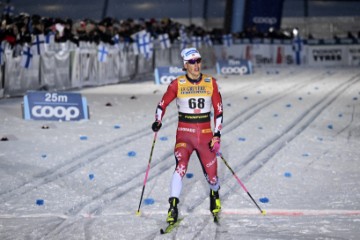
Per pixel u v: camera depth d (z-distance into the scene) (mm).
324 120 30125
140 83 52125
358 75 60219
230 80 55969
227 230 13133
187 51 14039
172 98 14219
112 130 26547
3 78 36094
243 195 16203
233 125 28500
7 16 38031
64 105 29062
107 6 91625
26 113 28938
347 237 12570
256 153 22047
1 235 12867
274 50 79312
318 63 79750
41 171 18906
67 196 16125
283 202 15414
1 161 20188
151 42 55875
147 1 93875
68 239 12602
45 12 87750
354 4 94562
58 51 42375
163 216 14320
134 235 12867
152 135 25500
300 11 93875
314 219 13969
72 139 24250
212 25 92438
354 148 22922
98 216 14320
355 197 15844
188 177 18109
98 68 49000
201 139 14055
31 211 14703
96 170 19156
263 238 12547
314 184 17422
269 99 39312
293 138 25109
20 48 37250
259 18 83188
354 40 79125
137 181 17812
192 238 12609
